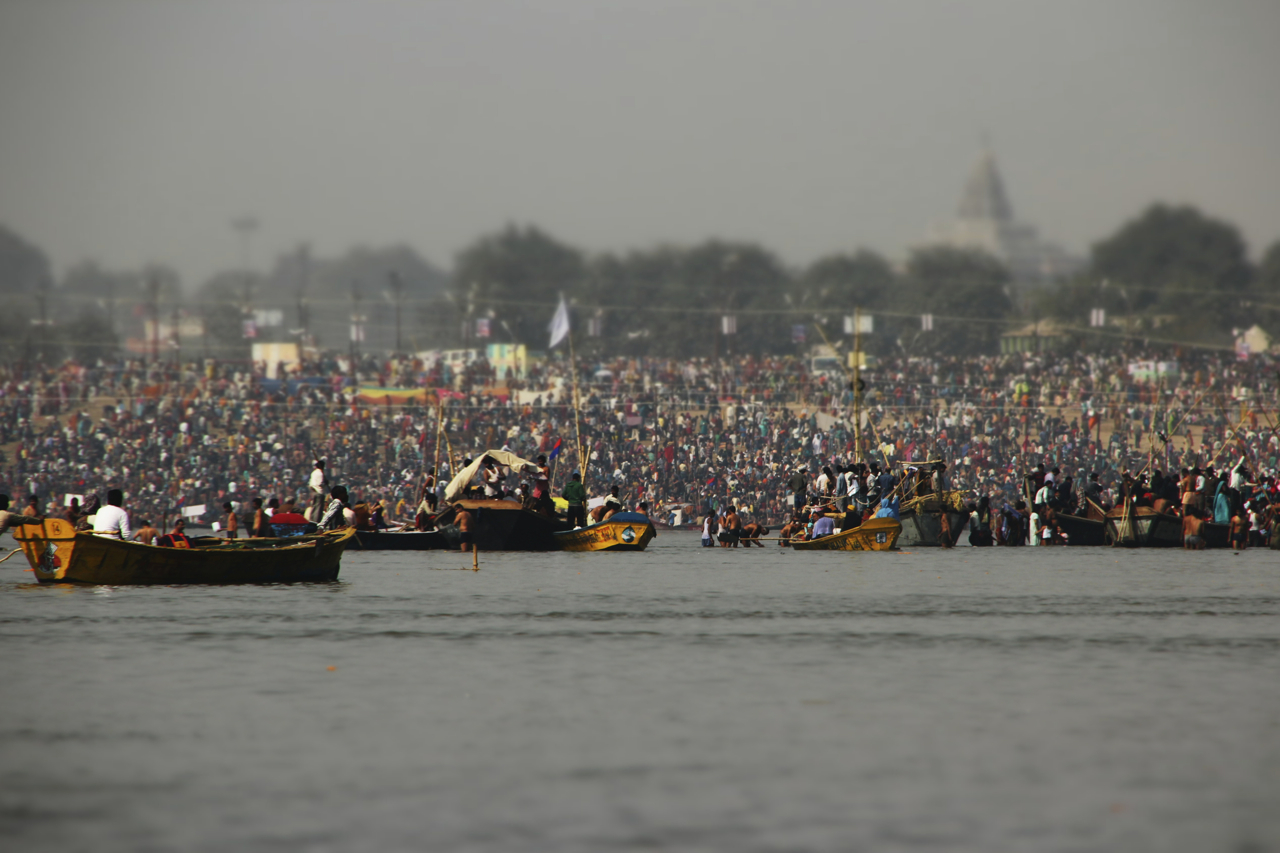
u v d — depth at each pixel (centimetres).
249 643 8300
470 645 8262
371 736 5541
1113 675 7100
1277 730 5672
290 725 5753
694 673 7169
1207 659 7694
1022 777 4894
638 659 7681
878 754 5241
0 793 4675
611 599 11331
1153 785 4784
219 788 4738
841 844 4131
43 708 6122
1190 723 5809
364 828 4288
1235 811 4466
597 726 5744
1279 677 7038
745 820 4375
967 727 5738
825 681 6906
